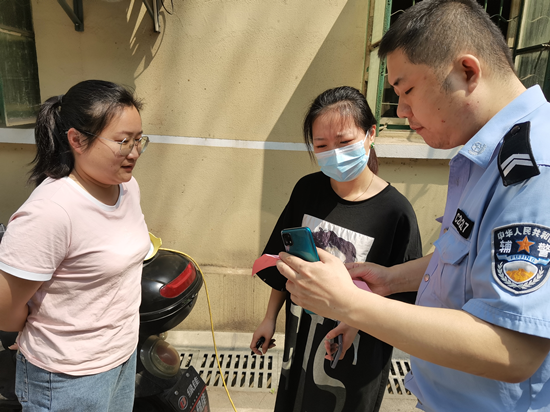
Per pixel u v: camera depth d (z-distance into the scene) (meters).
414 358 1.11
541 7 2.54
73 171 1.30
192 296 1.79
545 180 0.70
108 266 1.30
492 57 0.86
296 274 0.89
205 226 2.74
